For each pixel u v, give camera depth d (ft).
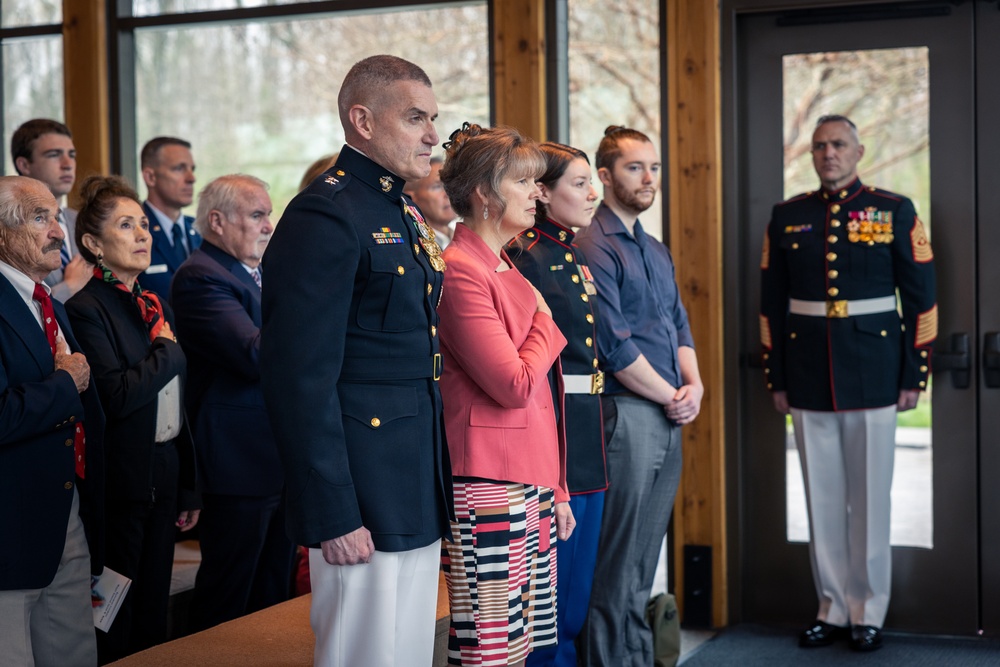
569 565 9.95
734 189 13.91
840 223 13.08
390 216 6.91
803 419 13.32
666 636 12.05
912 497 13.67
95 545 8.60
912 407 12.95
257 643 9.01
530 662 9.26
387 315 6.73
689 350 11.88
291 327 6.39
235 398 10.75
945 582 13.57
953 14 13.33
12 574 7.66
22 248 7.98
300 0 15.20
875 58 13.64
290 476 6.37
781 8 13.67
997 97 13.24
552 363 8.21
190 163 13.83
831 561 13.33
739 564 14.19
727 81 13.87
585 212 10.07
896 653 12.84
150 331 9.82
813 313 13.19
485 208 8.01
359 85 6.91
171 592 11.48
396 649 6.91
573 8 14.42
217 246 10.98
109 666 8.42
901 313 13.17
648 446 10.93
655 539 11.39
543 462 7.91
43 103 16.17
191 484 10.23
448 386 7.86
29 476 7.77
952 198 13.43
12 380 7.75
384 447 6.68
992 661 12.48
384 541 6.63
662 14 13.97
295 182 15.75
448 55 15.01
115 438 9.41
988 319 13.33
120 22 15.79
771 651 13.03
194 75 15.96
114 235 9.65
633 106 14.26
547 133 14.33
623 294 11.03
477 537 7.63
